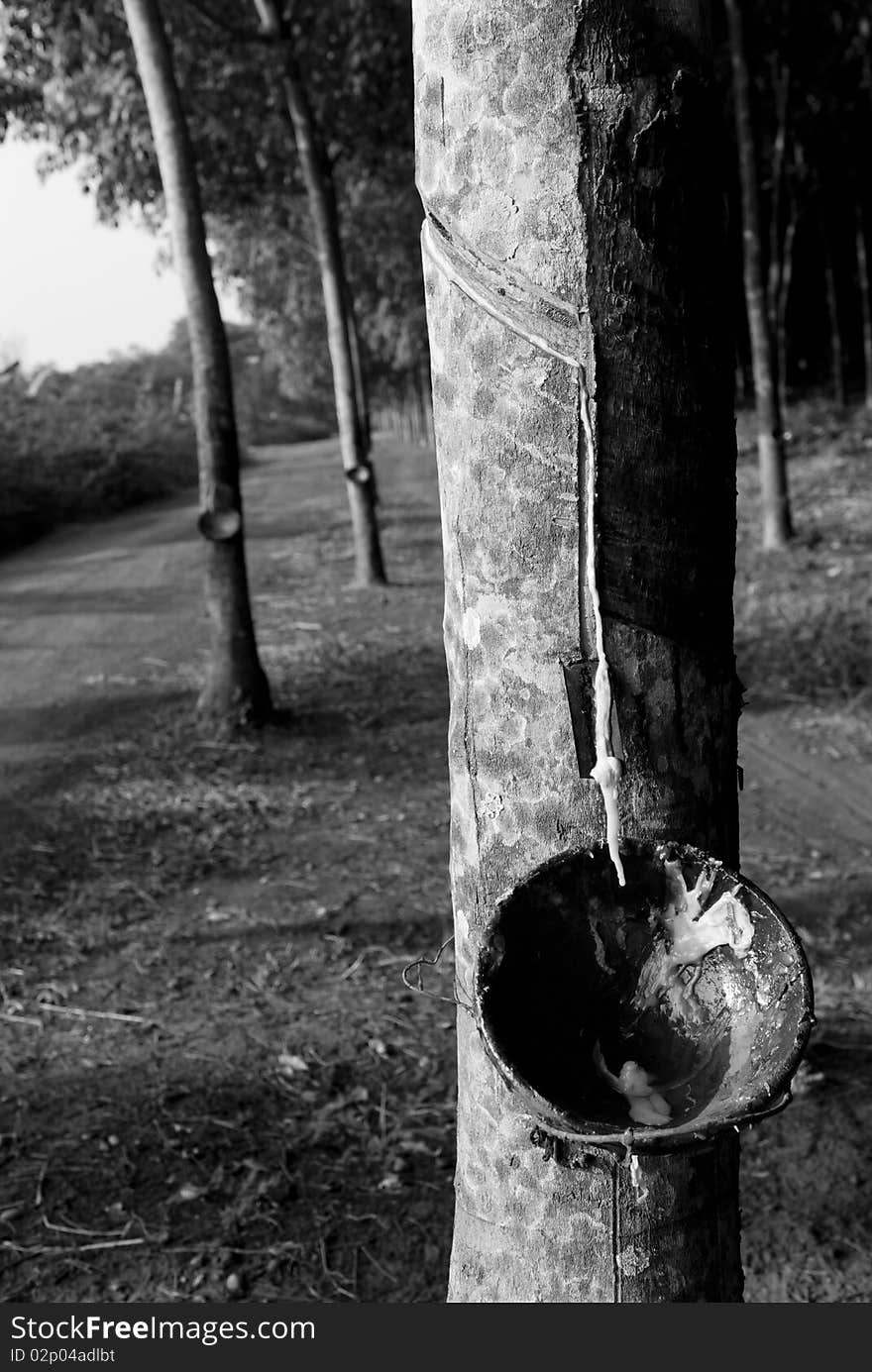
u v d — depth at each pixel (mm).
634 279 1287
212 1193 3359
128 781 7367
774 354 13312
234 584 8273
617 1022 1352
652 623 1355
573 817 1409
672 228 1295
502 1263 1546
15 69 10711
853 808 6574
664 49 1268
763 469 13508
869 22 17719
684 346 1327
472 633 1437
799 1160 3451
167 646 11531
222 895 5652
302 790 7160
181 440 34500
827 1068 3902
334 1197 3334
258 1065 4070
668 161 1279
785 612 10656
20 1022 4438
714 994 1325
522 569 1369
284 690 9422
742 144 12820
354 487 14070
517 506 1355
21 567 18219
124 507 27375
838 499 16156
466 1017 1568
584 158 1263
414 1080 3953
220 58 11922
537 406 1319
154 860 6078
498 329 1327
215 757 7777
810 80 19312
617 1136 1129
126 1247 3137
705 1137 1127
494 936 1288
